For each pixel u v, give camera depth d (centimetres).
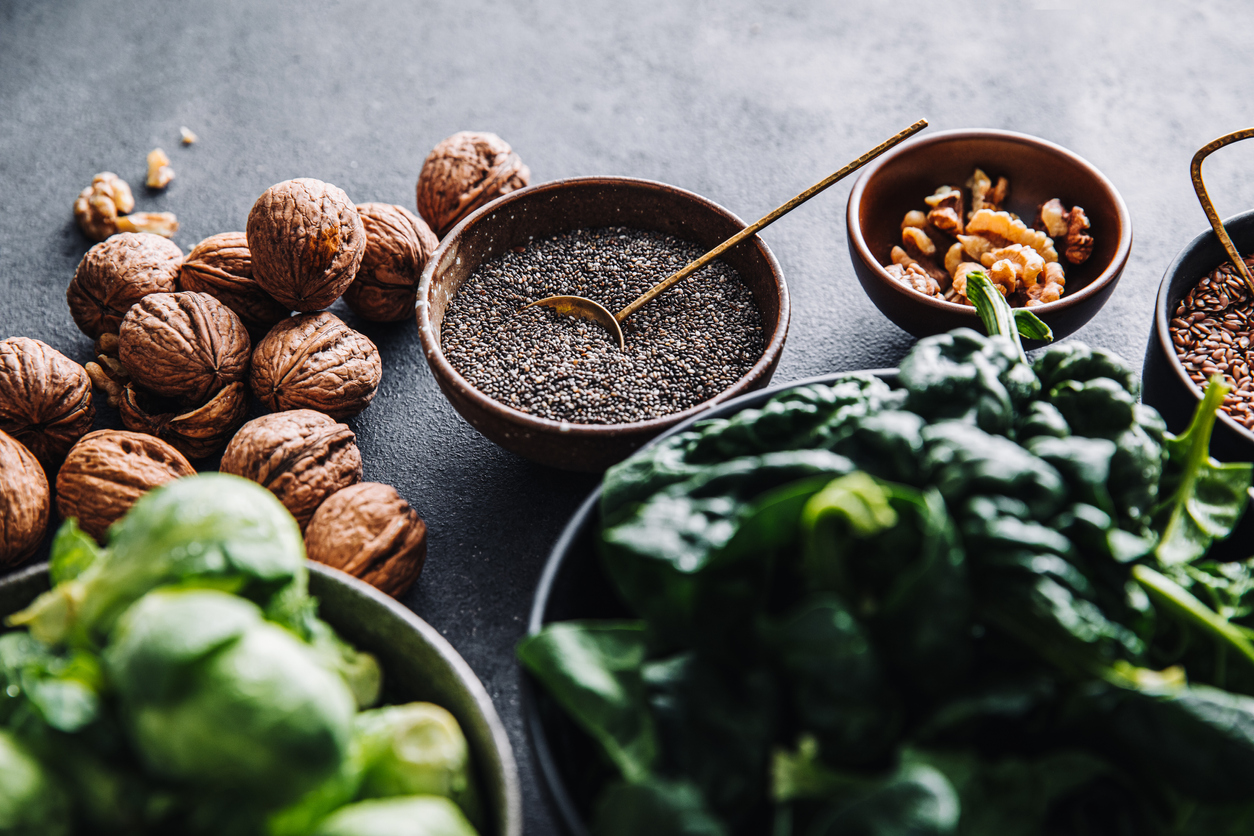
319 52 68
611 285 55
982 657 40
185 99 66
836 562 39
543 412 52
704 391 52
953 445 40
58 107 65
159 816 38
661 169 63
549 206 56
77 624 40
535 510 53
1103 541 40
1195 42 68
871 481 39
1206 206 50
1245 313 52
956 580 38
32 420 51
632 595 40
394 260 55
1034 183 57
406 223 56
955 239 57
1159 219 61
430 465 54
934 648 38
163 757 38
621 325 54
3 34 69
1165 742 38
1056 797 39
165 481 50
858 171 63
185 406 53
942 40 69
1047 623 39
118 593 40
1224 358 51
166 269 54
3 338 57
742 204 62
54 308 58
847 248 60
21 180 62
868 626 39
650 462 42
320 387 52
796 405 42
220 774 38
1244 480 43
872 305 58
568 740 41
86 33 69
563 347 53
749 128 65
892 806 35
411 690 43
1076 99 66
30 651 42
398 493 53
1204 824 39
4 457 49
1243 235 52
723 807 38
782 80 67
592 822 39
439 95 66
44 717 38
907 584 38
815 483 39
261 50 68
